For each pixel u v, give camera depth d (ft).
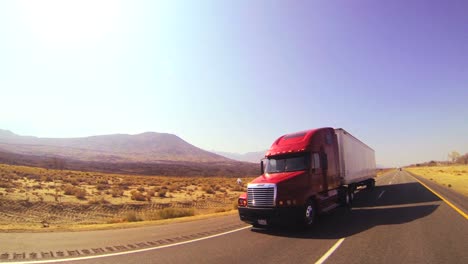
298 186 34.58
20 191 85.71
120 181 156.25
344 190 51.21
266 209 33.53
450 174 199.52
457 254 21.83
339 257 22.20
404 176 177.06
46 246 27.58
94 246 27.66
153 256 24.03
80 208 74.23
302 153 38.99
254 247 26.53
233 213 56.39
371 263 20.53
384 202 55.31
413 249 23.49
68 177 148.05
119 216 72.59
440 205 46.91
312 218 35.60
